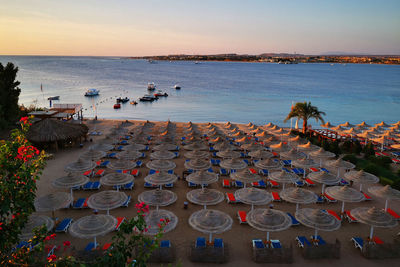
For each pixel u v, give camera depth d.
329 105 74.12
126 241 14.26
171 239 14.95
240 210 18.33
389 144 36.25
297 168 26.31
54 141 29.14
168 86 117.56
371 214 14.10
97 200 14.82
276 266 12.96
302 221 13.77
